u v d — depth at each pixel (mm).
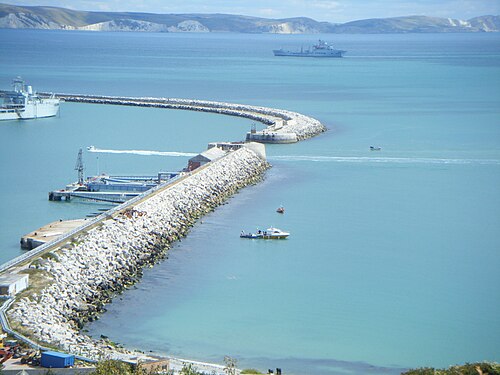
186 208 150875
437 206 160375
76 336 90938
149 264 121750
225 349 92188
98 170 191625
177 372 80500
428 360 90750
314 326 99250
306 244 133375
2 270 102000
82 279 106812
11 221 145750
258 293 109750
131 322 98625
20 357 79625
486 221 148750
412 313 103875
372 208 158625
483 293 110875
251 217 151250
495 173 194000
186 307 104188
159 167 195000
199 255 126438
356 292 111000
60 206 158125
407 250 130250
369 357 91188
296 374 86438
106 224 125938
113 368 75000
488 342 95688
